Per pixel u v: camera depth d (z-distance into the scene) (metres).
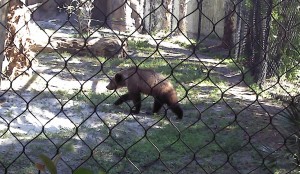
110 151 7.55
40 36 15.16
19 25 11.15
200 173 7.01
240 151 7.78
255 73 12.83
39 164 2.68
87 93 11.07
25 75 11.73
